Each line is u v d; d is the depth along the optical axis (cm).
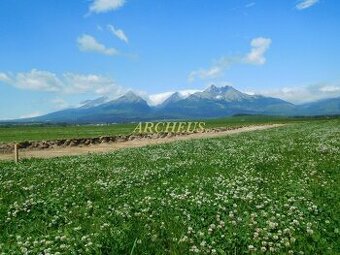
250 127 12631
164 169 2508
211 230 1181
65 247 1099
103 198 1750
